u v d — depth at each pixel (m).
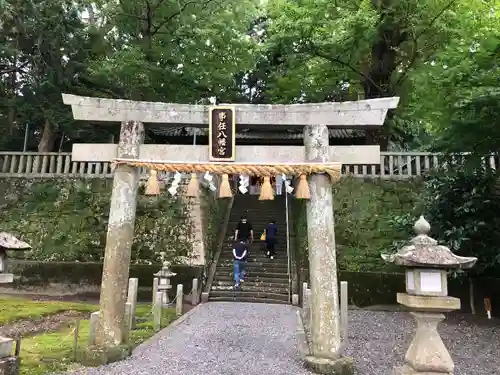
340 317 8.45
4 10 15.69
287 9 14.82
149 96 18.23
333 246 7.15
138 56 16.11
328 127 7.69
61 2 17.30
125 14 17.59
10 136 21.02
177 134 18.00
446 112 11.25
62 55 18.47
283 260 17.38
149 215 17.53
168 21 17.95
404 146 23.59
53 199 18.16
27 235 17.50
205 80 18.28
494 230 11.96
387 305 14.20
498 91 9.28
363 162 7.46
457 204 12.14
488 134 10.76
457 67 10.73
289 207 22.53
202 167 7.29
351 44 15.02
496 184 12.88
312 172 7.24
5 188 18.59
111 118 7.65
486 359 8.04
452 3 13.29
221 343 8.60
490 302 13.03
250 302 14.77
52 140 20.31
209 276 16.38
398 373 5.30
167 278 12.66
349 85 19.89
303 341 8.48
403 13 14.09
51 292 16.06
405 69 16.16
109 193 18.05
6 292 16.03
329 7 14.84
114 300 7.12
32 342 8.25
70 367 6.63
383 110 7.42
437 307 4.98
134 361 7.03
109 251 7.20
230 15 18.00
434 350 5.04
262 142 17.45
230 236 19.62
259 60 23.83
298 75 17.52
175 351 7.83
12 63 19.20
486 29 11.49
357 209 16.42
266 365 7.03
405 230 13.34
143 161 7.27
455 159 13.44
